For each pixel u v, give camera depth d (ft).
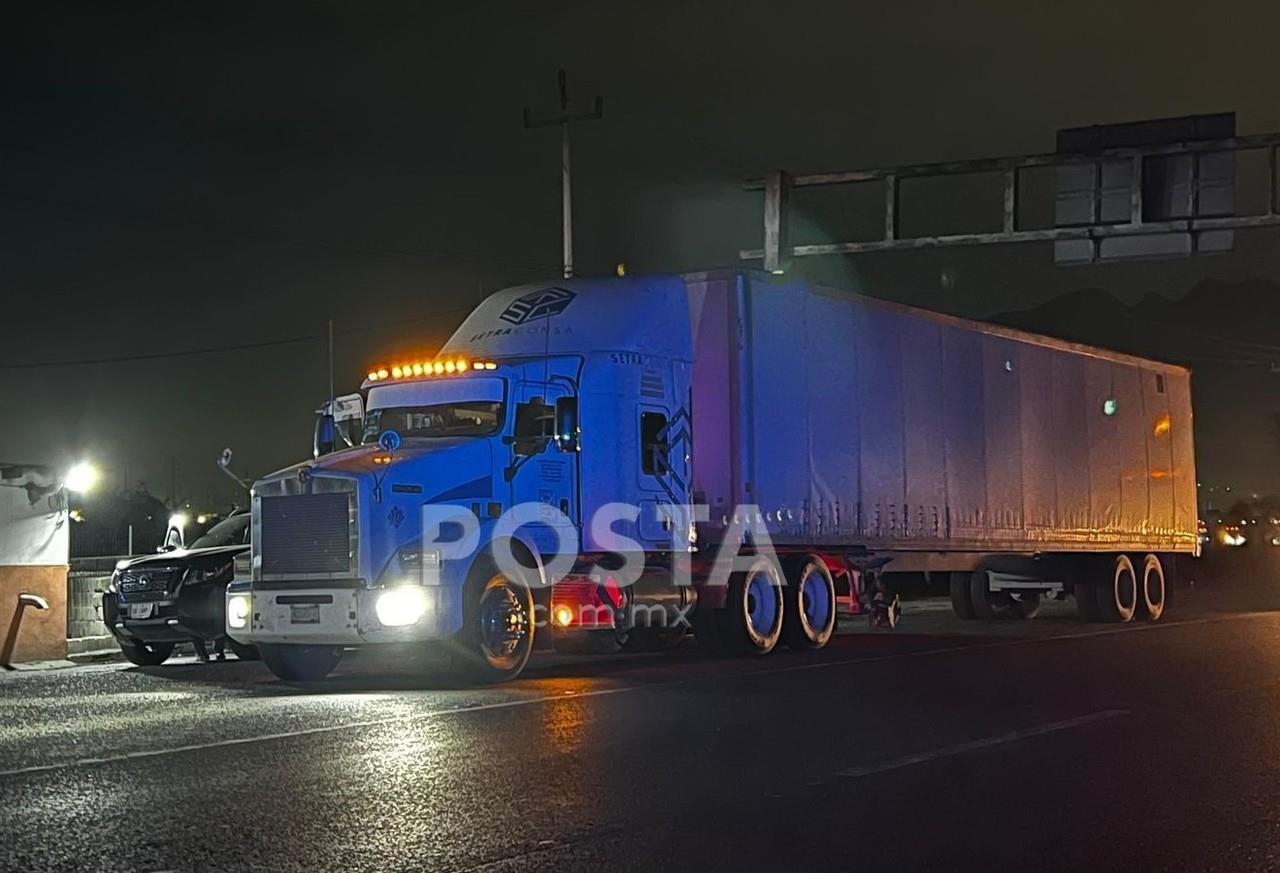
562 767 32.94
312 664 52.60
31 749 35.58
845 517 66.13
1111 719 40.70
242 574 51.93
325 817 27.63
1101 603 87.40
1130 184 70.44
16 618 63.82
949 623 88.79
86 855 24.62
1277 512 296.92
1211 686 48.60
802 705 43.65
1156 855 25.41
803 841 26.13
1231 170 69.10
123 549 109.19
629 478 56.70
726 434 60.34
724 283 60.70
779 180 74.84
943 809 28.89
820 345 65.26
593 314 57.47
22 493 64.59
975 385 76.59
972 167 72.54
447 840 25.85
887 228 73.56
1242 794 30.48
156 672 58.39
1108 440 89.35
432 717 41.01
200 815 27.76
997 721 40.32
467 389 53.06
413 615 48.83
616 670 55.42
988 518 76.89
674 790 30.50
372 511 49.08
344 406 56.18
